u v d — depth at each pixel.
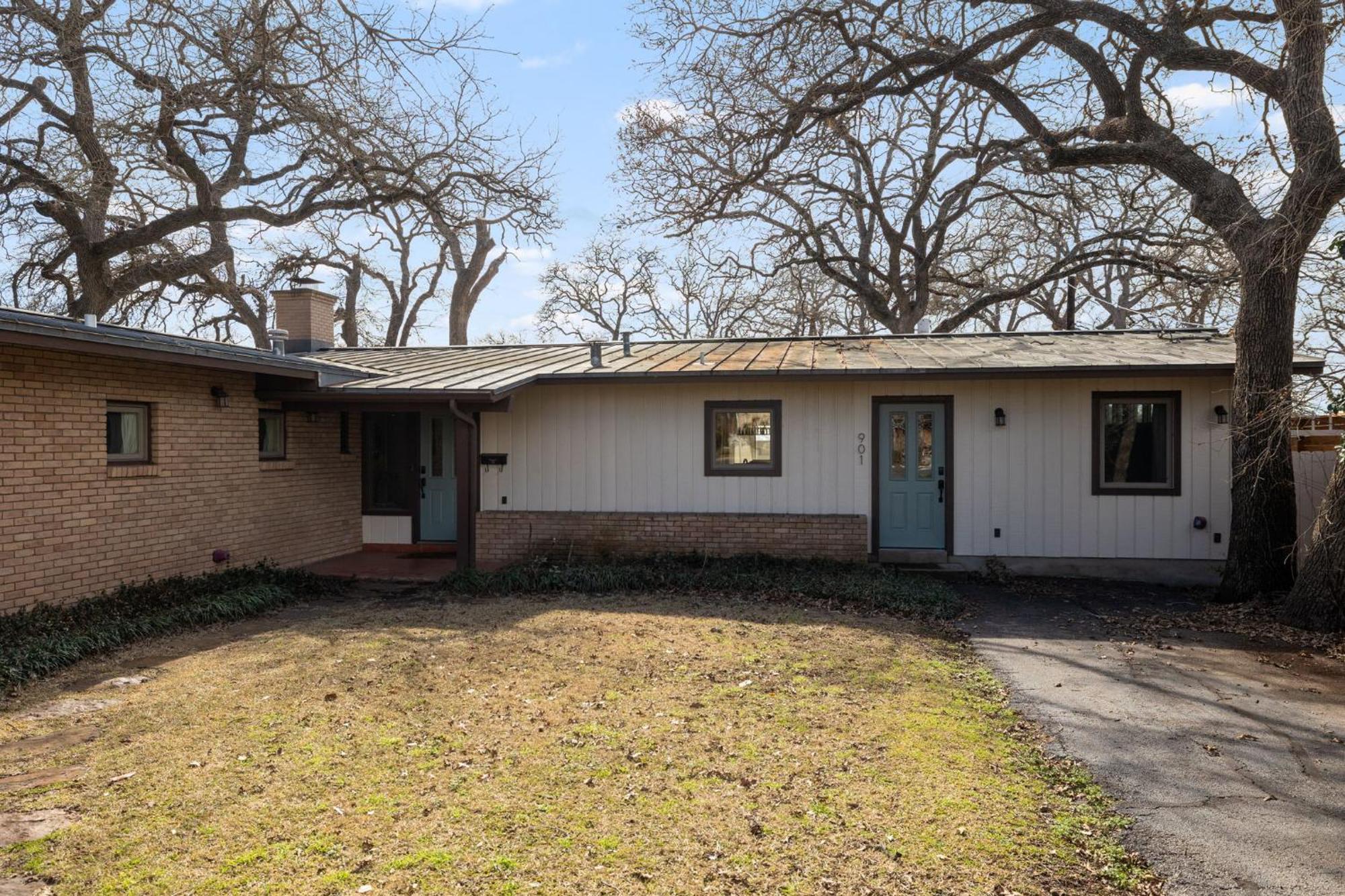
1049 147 12.55
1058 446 12.04
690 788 4.69
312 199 18.25
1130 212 20.53
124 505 9.59
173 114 15.10
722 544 12.62
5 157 15.93
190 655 7.60
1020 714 6.14
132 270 19.02
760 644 7.93
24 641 7.43
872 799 4.55
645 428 12.94
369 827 4.22
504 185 18.08
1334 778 4.98
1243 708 6.26
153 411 10.09
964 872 3.83
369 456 14.73
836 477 12.50
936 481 12.43
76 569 8.95
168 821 4.30
